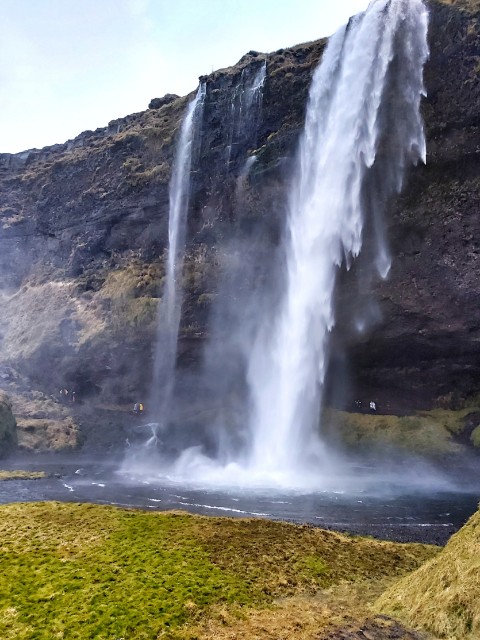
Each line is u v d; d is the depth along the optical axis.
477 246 57.44
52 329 88.38
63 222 97.56
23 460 63.94
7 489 45.03
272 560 26.17
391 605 21.20
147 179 84.00
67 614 20.45
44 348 87.38
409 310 61.59
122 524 30.59
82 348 83.25
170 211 80.44
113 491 44.94
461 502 41.84
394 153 59.44
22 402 82.81
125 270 85.50
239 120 72.62
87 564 24.77
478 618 17.84
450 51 57.00
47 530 29.52
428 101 57.69
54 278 96.06
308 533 30.70
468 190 57.00
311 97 67.12
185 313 75.06
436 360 64.31
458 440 60.81
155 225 83.50
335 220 63.97
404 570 25.98
